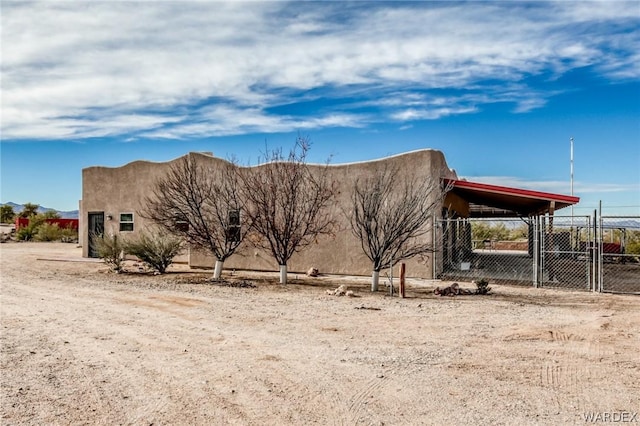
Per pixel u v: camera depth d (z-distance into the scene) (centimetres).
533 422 507
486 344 812
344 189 1847
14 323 976
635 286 1546
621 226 1789
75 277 1770
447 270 1812
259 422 509
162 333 895
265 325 963
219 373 663
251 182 1781
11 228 5781
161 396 579
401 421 512
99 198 2552
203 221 1703
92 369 679
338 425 502
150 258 1877
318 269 1884
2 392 586
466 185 1736
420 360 723
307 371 671
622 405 552
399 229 1428
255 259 2005
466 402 562
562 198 1644
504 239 3647
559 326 943
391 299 1285
